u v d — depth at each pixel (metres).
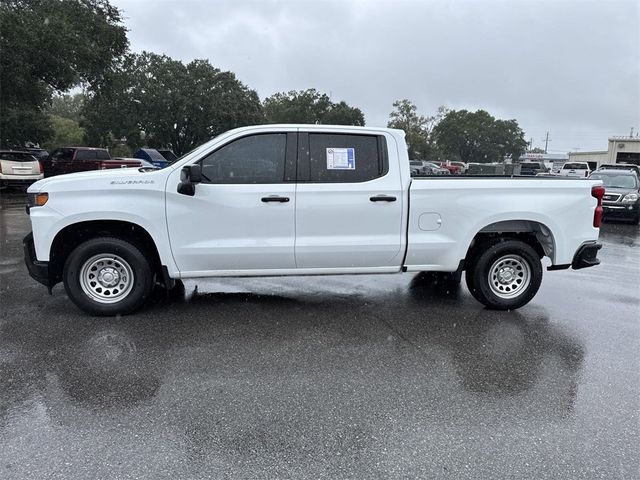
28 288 6.15
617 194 15.05
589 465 2.87
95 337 4.60
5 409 3.34
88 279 5.08
